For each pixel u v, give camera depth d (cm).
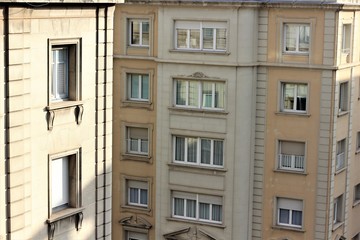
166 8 5816
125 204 6181
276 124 5772
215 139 5831
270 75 5747
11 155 3247
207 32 5759
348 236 6169
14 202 3284
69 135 3588
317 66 5609
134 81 6069
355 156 6200
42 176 3438
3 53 3173
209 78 5759
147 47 5944
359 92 6169
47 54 3400
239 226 5841
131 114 6059
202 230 5928
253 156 5841
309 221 5766
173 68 5853
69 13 3503
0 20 3139
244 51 5672
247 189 5838
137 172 6103
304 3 5559
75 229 3669
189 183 5919
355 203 6256
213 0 5666
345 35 5822
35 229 3422
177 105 5919
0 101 3175
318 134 5688
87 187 3731
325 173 5694
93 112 3738
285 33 5688
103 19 3728
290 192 5797
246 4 5603
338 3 5491
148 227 6103
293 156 5791
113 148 6150
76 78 3612
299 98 5731
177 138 5944
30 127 3338
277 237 5853
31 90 3325
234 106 5731
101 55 3744
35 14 3297
